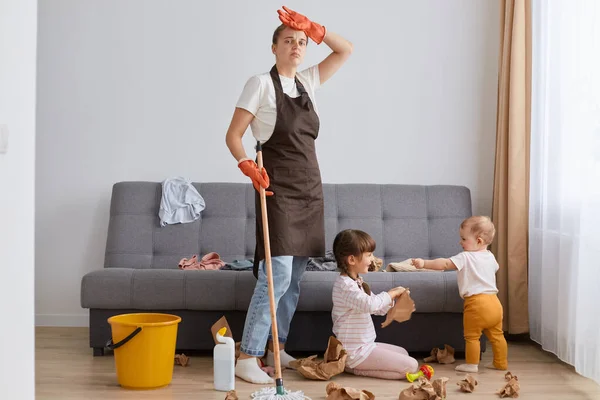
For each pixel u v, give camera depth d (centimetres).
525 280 402
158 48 440
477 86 447
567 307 329
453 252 415
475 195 447
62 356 347
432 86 447
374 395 278
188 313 347
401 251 413
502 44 436
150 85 439
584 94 309
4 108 181
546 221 363
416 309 343
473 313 327
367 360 311
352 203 418
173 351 295
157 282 340
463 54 448
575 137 324
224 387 284
